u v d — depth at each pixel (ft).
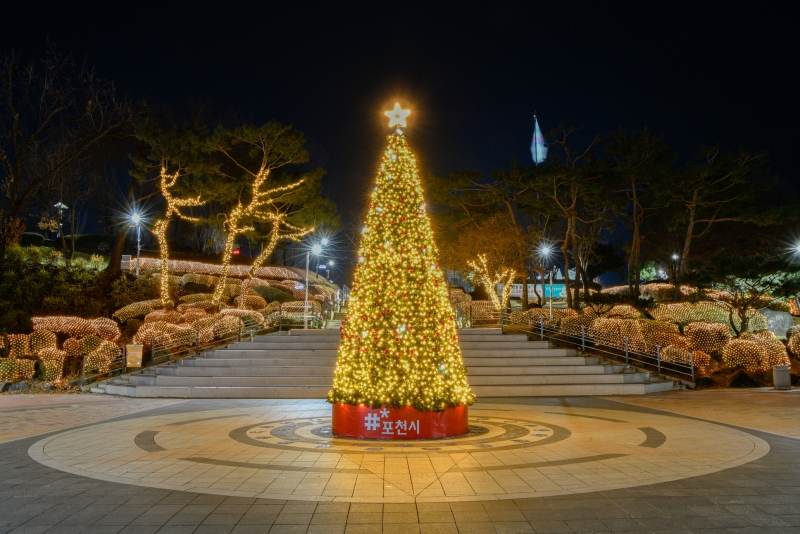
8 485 24.13
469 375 61.52
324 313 106.93
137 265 124.47
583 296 100.94
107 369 69.51
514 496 21.98
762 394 58.44
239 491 22.91
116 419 43.88
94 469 26.91
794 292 77.66
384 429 33.71
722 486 23.31
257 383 60.80
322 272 219.20
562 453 29.81
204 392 58.70
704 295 85.61
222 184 100.32
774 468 26.43
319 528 18.62
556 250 151.02
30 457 30.01
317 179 104.01
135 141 109.91
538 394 58.13
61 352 70.85
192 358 66.69
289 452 30.27
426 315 34.12
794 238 131.95
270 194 103.86
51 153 132.57
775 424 39.60
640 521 19.12
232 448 31.60
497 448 31.07
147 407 51.11
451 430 34.42
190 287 123.54
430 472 25.75
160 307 98.99
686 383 64.95
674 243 148.97
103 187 155.84
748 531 18.17
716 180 105.91
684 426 38.81
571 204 120.88
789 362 73.72
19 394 62.23
